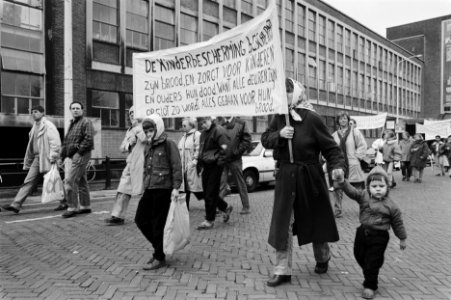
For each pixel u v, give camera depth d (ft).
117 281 14.46
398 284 14.12
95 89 62.28
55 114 57.98
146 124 16.07
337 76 136.87
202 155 23.21
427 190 43.98
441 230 23.18
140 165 24.20
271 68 15.34
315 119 13.83
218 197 23.72
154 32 71.72
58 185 27.43
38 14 56.59
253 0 97.96
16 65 54.13
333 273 15.20
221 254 17.85
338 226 24.12
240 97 17.81
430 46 223.30
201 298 12.84
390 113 177.99
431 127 89.40
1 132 50.08
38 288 13.83
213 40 19.20
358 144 27.09
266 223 24.81
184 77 21.06
